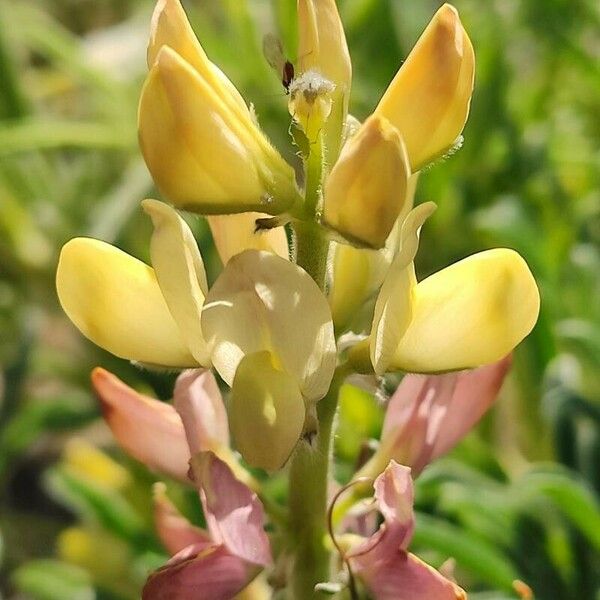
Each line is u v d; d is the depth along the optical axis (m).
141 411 0.15
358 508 0.14
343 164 0.12
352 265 0.14
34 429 0.24
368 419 0.21
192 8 0.32
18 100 0.29
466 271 0.13
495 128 0.25
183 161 0.12
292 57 0.26
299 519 0.14
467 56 0.13
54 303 0.28
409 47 0.28
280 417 0.12
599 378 0.22
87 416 0.24
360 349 0.13
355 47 0.26
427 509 0.20
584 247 0.24
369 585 0.13
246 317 0.13
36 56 0.37
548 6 0.27
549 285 0.22
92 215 0.27
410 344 0.13
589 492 0.19
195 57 0.13
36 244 0.28
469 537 0.19
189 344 0.13
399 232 0.13
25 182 0.28
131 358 0.14
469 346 0.13
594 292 0.23
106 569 0.24
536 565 0.19
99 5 0.37
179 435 0.15
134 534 0.22
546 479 0.19
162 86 0.12
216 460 0.14
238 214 0.14
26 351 0.24
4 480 0.25
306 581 0.14
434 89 0.13
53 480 0.23
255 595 0.15
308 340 0.13
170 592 0.13
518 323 0.13
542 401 0.21
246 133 0.13
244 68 0.26
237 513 0.13
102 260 0.14
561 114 0.28
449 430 0.15
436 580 0.13
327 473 0.14
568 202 0.25
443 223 0.25
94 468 0.25
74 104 0.34
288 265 0.13
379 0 0.26
